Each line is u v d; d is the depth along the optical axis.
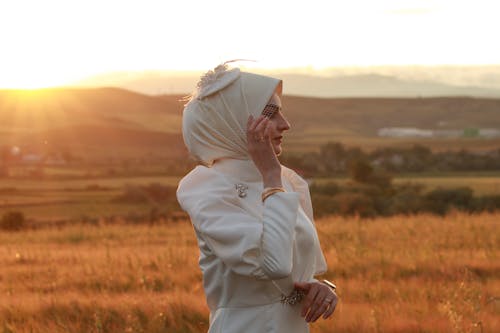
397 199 53.41
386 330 8.23
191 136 3.21
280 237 2.89
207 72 3.16
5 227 51.53
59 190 132.50
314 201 49.38
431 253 15.24
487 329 7.85
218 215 3.02
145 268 14.36
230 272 3.11
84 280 12.95
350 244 17.08
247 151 3.15
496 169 157.75
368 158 159.12
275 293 3.13
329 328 8.20
